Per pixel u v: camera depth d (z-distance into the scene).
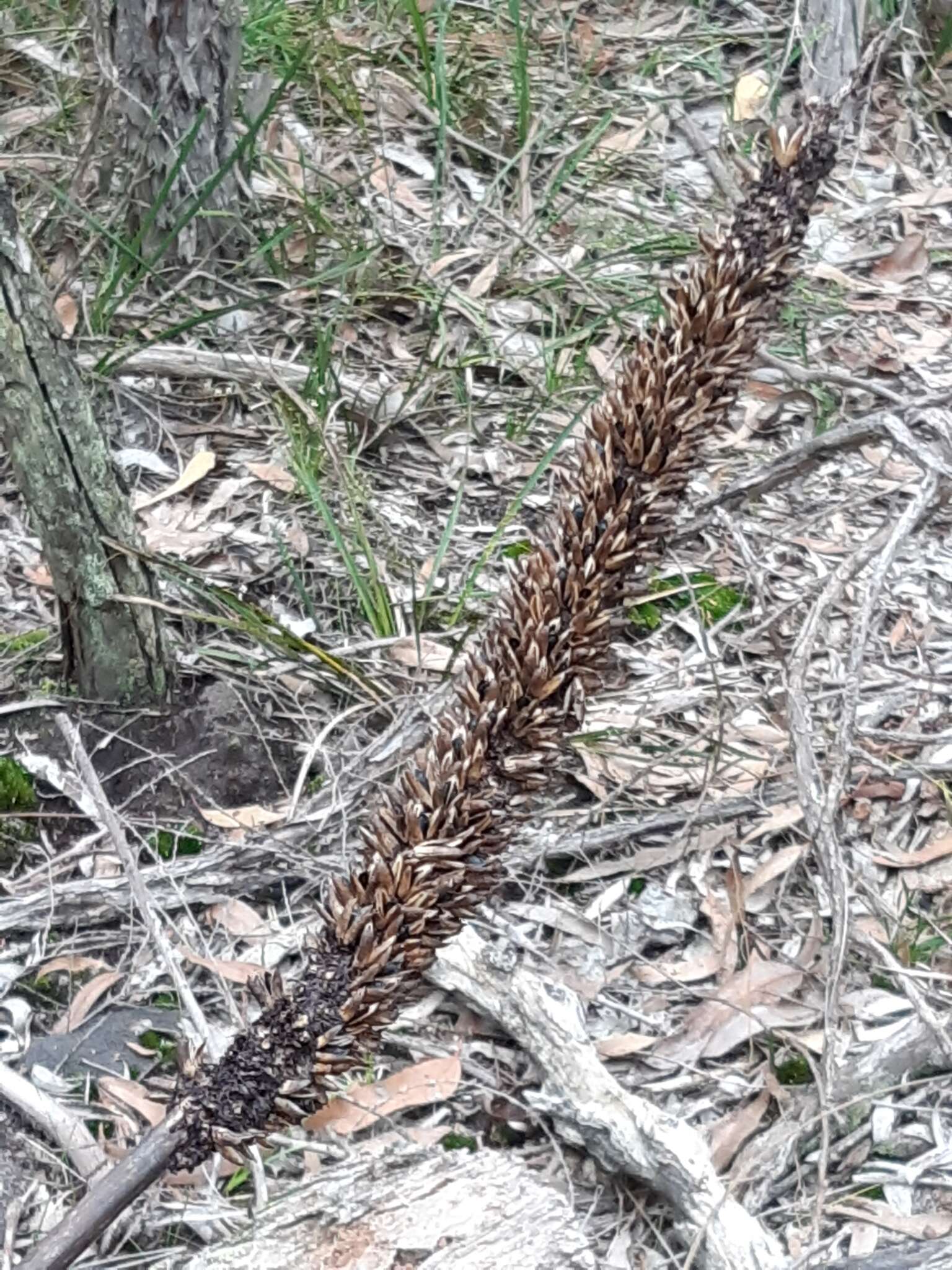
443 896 1.55
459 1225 1.88
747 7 5.71
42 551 2.82
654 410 1.43
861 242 4.87
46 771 2.90
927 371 4.32
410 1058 2.47
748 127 5.10
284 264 4.34
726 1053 2.53
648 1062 2.51
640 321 4.34
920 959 2.66
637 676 3.29
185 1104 1.62
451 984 2.51
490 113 5.13
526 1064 2.47
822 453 2.30
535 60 5.42
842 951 2.05
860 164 5.18
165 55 3.95
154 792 2.91
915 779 3.04
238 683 3.12
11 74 5.02
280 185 4.66
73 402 2.62
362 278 4.34
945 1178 2.32
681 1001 2.63
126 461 3.77
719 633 3.40
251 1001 2.55
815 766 2.14
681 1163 2.16
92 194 4.51
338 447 3.76
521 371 4.14
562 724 1.52
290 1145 2.26
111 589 2.81
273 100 4.27
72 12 5.21
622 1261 2.19
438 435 3.96
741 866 2.87
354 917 1.55
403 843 1.54
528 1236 1.87
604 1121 2.22
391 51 5.28
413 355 4.20
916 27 5.60
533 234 4.64
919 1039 2.43
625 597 1.51
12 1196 2.24
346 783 2.90
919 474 3.94
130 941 2.66
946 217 5.01
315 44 5.21
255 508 3.66
